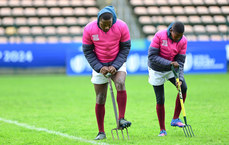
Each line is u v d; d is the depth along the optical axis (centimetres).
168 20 8662
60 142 1930
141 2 8894
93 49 1961
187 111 2973
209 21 8762
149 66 2078
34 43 7012
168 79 2092
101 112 1995
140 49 7125
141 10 8756
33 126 2470
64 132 2248
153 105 3425
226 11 8969
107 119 2712
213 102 3491
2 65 6912
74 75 7019
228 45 7262
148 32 8381
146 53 7106
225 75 6662
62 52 7106
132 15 8688
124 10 8762
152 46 1997
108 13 1775
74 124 2530
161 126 2062
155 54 2000
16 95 4338
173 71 1941
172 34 1927
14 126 2484
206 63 7144
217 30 8631
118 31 1866
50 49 7069
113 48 1898
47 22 8362
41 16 8475
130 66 7056
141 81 5872
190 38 8412
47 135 2150
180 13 8812
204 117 2672
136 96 4112
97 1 8869
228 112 2897
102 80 1955
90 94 4369
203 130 2161
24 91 4738
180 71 2022
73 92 4584
